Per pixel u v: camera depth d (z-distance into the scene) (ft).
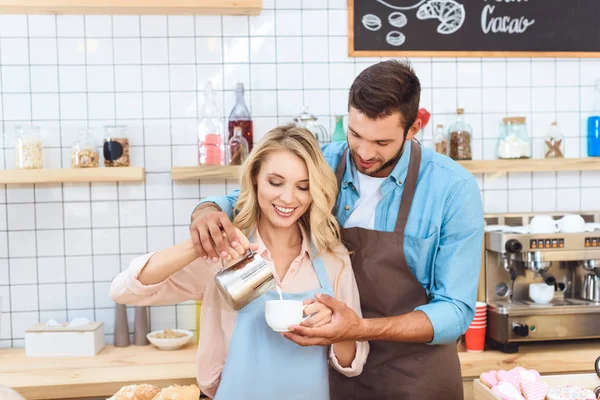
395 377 6.54
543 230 8.96
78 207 9.68
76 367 8.38
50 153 9.62
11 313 9.62
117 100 9.68
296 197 5.54
